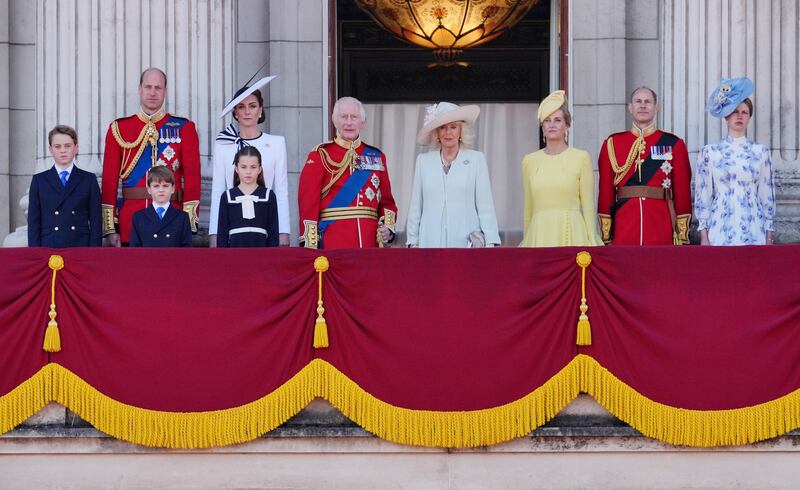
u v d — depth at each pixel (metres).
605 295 31.42
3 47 44.41
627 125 42.25
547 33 50.16
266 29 42.47
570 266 31.50
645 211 36.88
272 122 42.16
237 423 31.39
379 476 31.59
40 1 41.53
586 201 35.56
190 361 31.50
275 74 42.09
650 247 31.50
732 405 31.23
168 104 40.91
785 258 31.42
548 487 31.52
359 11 49.34
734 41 41.03
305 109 42.19
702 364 31.25
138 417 31.39
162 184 35.03
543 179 35.59
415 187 35.69
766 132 40.75
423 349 31.42
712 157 36.09
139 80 40.56
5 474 31.61
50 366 31.55
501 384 31.38
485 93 50.44
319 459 31.61
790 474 31.47
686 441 31.19
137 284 31.64
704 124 41.06
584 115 42.22
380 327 31.47
